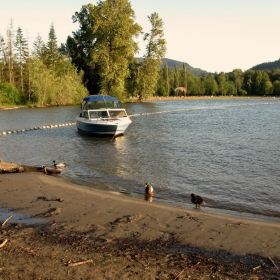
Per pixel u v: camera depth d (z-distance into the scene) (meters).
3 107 63.16
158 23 73.44
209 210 10.62
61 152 21.09
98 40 65.38
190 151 20.67
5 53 76.62
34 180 13.55
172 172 15.67
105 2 64.12
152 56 74.62
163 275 6.16
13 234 8.12
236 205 11.20
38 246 7.38
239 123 36.72
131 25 65.56
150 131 30.52
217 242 7.64
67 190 12.06
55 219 9.17
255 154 19.48
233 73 156.25
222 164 17.17
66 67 75.19
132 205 10.34
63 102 69.94
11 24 75.19
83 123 28.09
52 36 80.56
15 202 10.73
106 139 26.27
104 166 16.97
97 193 11.80
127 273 6.22
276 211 10.63
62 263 6.58
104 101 29.94
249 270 6.37
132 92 77.31
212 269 6.40
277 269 6.39
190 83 144.75
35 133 30.48
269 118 42.53
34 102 69.94
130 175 15.16
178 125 35.22
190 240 7.75
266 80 143.38
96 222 8.92
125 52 64.50
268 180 14.23
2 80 75.69
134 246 7.41
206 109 62.28
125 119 27.88
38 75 69.38
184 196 12.20
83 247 7.34
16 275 6.13
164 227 8.55
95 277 6.07
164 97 126.31
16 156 19.98
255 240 7.73
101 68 67.81
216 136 26.88
